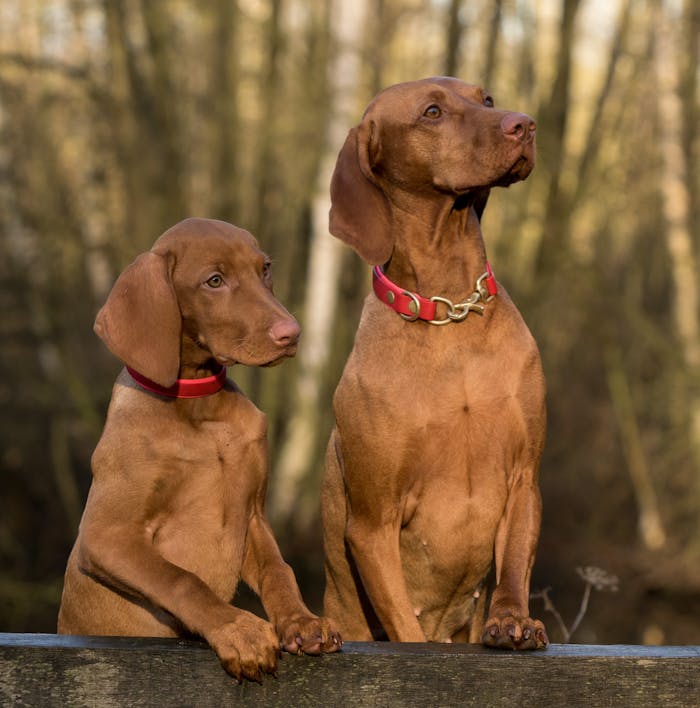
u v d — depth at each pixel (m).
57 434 16.45
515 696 3.12
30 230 16.95
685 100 17.38
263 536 3.93
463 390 4.14
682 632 14.34
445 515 4.21
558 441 19.03
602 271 17.95
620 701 3.11
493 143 4.14
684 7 17.28
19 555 16.06
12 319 16.62
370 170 4.36
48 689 3.10
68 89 17.23
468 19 17.55
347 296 20.00
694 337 17.16
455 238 4.25
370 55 17.38
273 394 17.39
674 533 17.02
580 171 17.67
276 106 17.09
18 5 18.34
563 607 14.96
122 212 17.56
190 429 3.79
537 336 18.27
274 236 18.61
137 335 3.66
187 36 18.45
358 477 4.23
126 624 3.83
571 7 17.20
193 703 3.11
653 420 18.66
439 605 4.47
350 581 4.74
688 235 17.28
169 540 3.77
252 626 3.13
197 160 18.56
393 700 3.12
